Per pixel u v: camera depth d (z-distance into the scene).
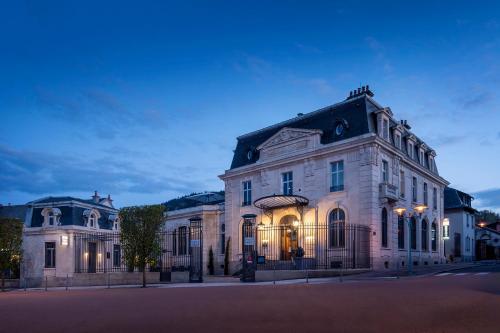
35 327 8.06
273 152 35.09
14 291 25.20
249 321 8.00
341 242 29.64
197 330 7.24
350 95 33.00
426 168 36.62
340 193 29.92
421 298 10.51
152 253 23.80
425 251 35.78
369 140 28.47
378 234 28.28
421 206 24.41
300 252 28.98
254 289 15.96
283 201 31.56
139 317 8.95
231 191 38.19
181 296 13.90
